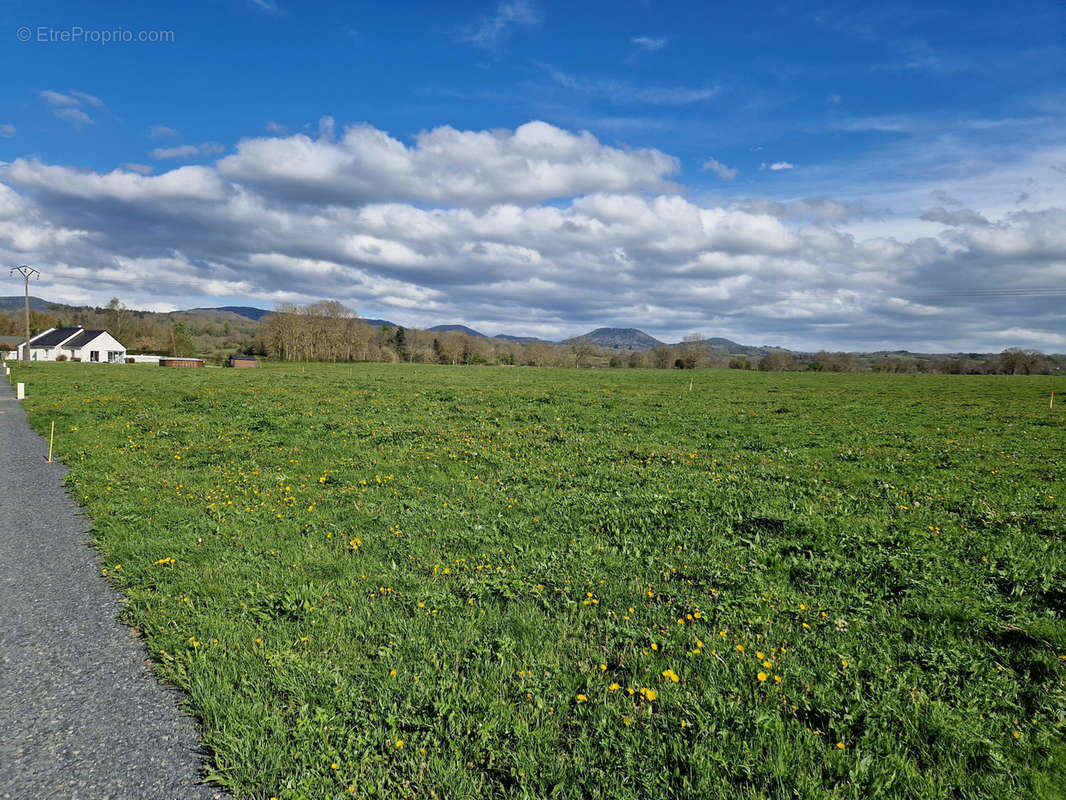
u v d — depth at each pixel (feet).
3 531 34.45
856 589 25.93
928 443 69.00
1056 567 28.19
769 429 79.10
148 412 86.02
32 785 14.84
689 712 17.49
